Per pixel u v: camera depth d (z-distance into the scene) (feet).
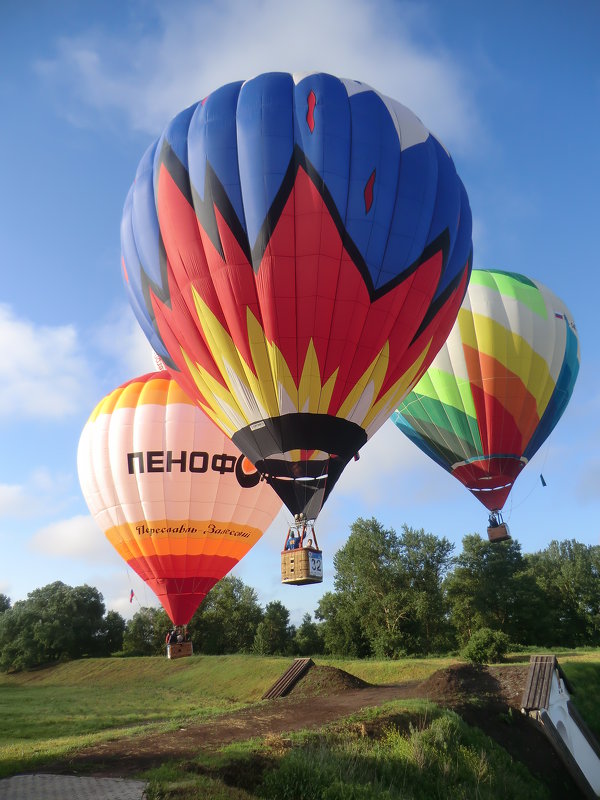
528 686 68.74
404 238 59.98
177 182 61.87
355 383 59.41
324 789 39.55
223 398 62.90
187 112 65.67
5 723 92.58
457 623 185.68
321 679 84.12
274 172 57.93
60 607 261.03
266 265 57.16
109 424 94.63
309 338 57.67
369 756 46.62
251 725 56.85
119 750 47.78
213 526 91.09
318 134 58.75
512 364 92.07
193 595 91.09
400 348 61.82
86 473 95.55
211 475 91.30
